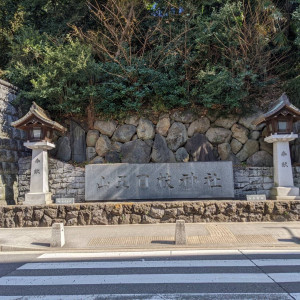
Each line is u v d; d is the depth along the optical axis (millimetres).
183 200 11062
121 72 12789
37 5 15789
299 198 10297
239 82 11836
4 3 15898
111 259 6691
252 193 11656
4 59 16156
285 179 10703
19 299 4559
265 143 12727
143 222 9750
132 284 5109
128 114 13195
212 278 5332
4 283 5242
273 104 11641
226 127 13070
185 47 12648
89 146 13188
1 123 12320
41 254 7266
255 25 12383
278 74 14250
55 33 14805
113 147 13016
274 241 7836
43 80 11867
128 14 14062
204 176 11180
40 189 10930
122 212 9836
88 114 13086
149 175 11234
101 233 8773
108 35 14523
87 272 5781
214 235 8344
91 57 13047
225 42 12727
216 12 12891
